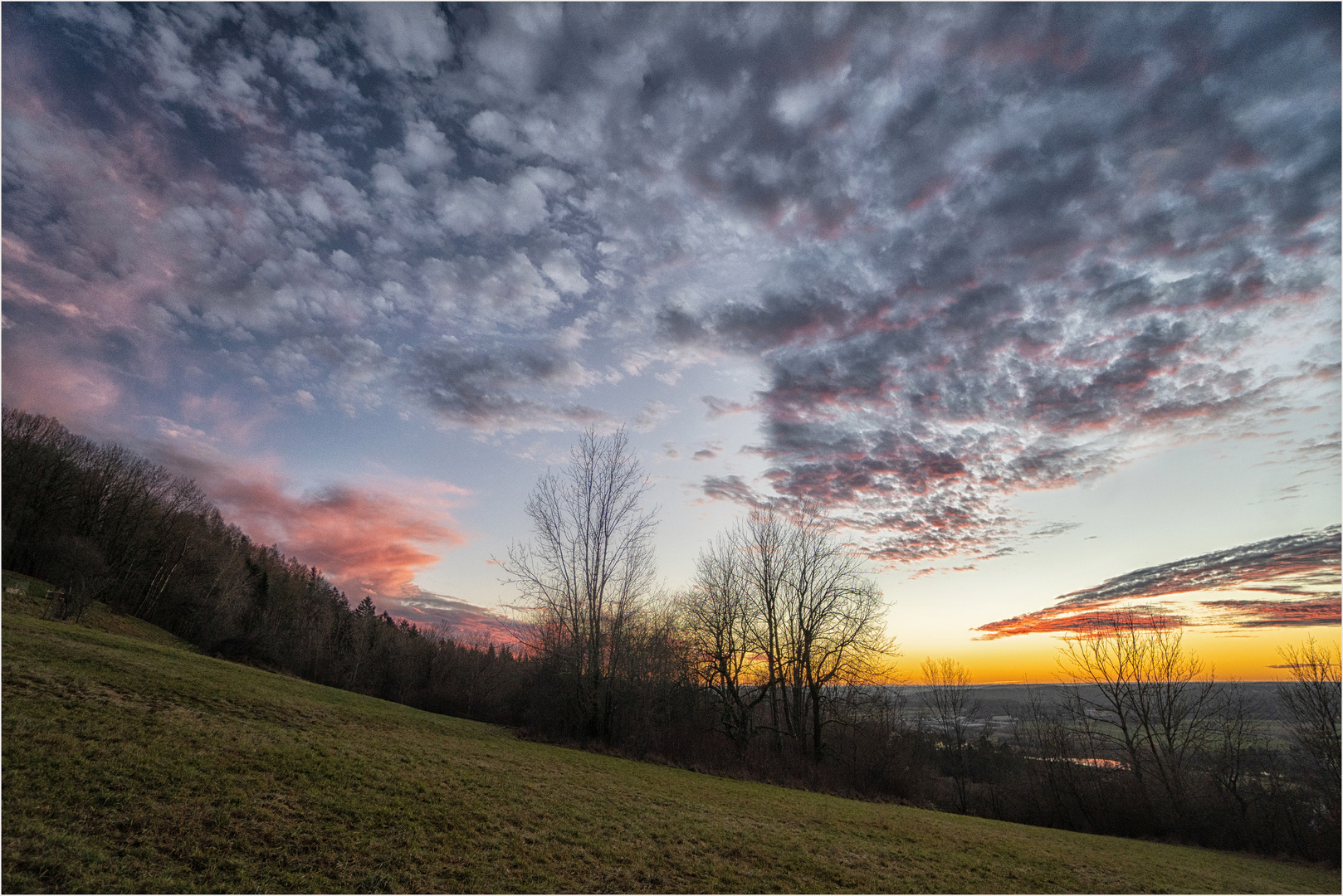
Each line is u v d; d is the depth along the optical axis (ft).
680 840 50.47
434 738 80.28
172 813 33.42
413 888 32.35
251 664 201.26
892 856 57.47
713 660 145.59
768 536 153.38
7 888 23.47
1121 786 130.21
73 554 199.41
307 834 35.53
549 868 39.11
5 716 39.88
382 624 293.64
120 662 65.77
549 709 132.16
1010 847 72.49
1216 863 91.45
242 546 368.68
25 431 241.55
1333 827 110.32
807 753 136.77
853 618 142.20
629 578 134.82
